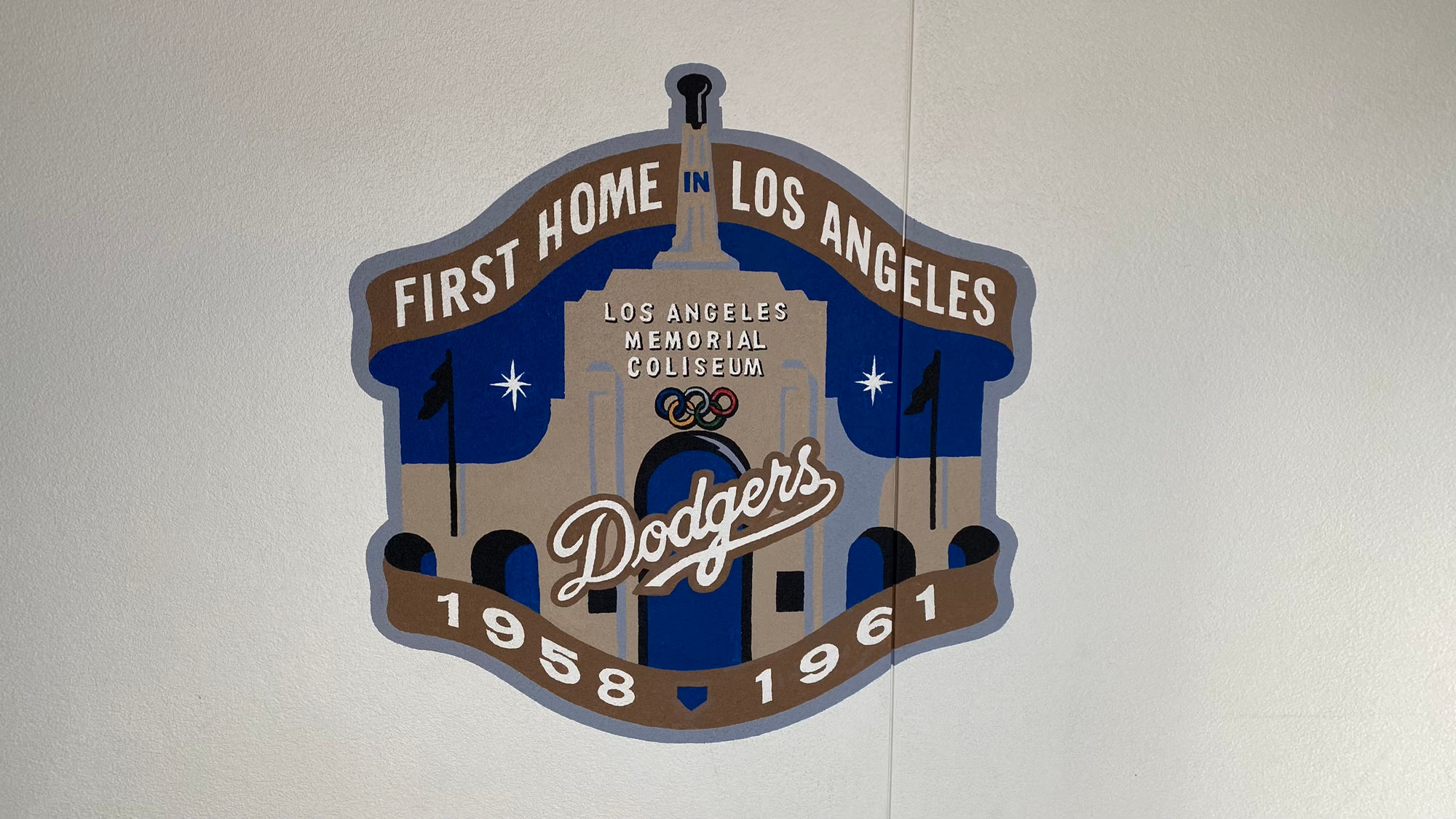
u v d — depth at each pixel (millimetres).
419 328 1650
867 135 1703
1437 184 1816
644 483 1714
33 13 1545
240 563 1661
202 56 1579
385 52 1608
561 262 1666
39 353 1592
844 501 1754
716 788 1790
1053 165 1742
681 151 1671
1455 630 1892
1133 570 1836
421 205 1635
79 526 1625
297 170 1611
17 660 1633
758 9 1665
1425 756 1912
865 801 1827
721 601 1748
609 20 1641
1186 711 1873
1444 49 1793
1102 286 1770
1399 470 1865
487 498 1688
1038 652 1833
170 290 1606
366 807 1729
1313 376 1831
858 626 1782
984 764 1845
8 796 1652
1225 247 1788
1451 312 1842
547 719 1738
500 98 1634
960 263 1738
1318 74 1775
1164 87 1750
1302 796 1907
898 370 1741
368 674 1699
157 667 1666
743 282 1696
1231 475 1834
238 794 1705
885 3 1688
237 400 1634
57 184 1571
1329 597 1878
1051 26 1721
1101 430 1798
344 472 1661
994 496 1788
